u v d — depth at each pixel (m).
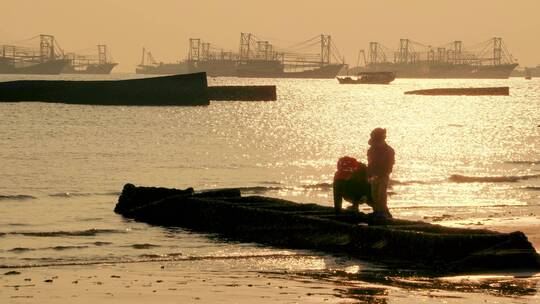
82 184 96.31
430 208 76.44
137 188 72.62
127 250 52.91
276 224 56.12
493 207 77.44
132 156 133.75
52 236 59.22
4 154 134.88
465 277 41.75
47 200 82.38
